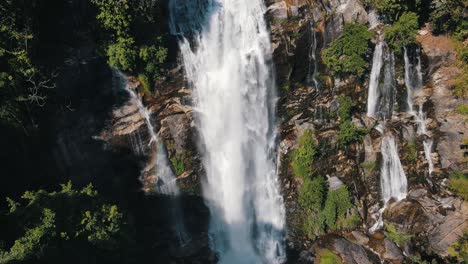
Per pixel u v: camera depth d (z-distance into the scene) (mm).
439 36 41844
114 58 34156
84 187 33562
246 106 39938
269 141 41562
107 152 36219
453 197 40500
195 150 39250
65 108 33562
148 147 37656
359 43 38969
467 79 40281
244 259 41656
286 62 39031
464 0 39625
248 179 41750
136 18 34188
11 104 29938
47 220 26984
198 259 40938
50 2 31656
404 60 41406
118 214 30469
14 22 28984
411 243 39000
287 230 42125
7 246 26500
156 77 36469
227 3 38938
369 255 39000
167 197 39375
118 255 31766
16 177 31984
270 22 38406
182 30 37375
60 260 27484
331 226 40969
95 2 32500
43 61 31516
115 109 35938
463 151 40781
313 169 41219
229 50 38969
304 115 41469
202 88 38375
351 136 40969
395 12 40438
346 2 40312
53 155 33781
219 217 41531
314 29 39250
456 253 37344
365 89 41625
